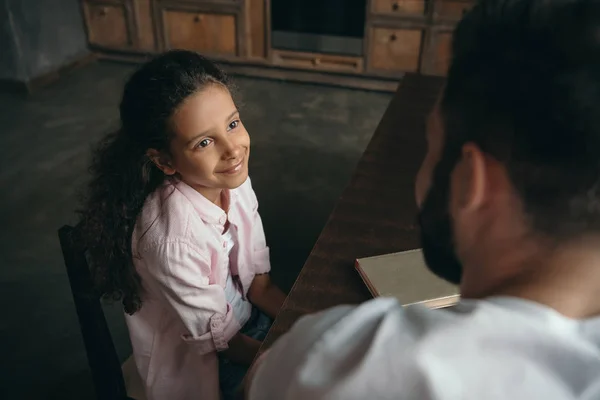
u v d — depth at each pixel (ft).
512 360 0.99
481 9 1.04
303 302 2.72
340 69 11.49
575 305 1.06
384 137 4.45
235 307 3.82
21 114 10.48
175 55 2.96
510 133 0.98
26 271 6.58
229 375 3.59
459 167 1.12
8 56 11.02
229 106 2.96
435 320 1.08
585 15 0.92
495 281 1.13
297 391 1.11
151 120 2.86
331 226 3.30
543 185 0.99
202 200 3.16
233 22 11.46
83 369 5.39
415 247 3.14
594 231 1.00
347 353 1.11
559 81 0.91
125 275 3.18
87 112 10.57
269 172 8.68
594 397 0.99
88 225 3.04
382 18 10.70
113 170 3.09
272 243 7.08
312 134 9.85
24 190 8.14
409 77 5.63
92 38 12.61
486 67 1.00
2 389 5.16
